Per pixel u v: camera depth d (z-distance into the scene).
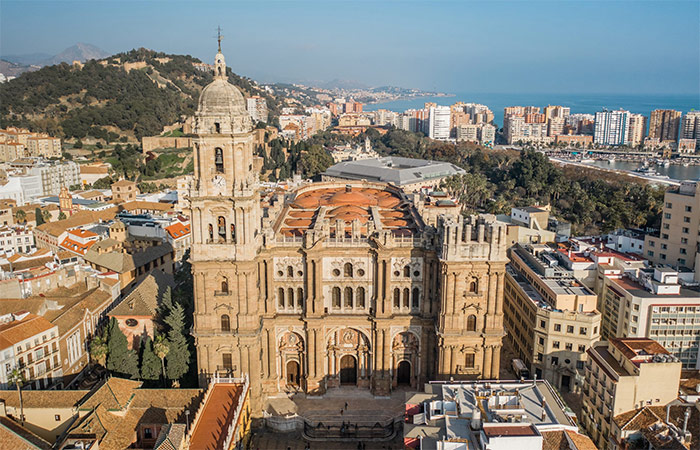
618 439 100.50
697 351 134.50
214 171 107.38
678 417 99.75
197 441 88.12
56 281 156.00
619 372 104.50
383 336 117.31
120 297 169.12
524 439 72.38
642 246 173.25
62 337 126.81
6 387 112.94
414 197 150.12
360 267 116.19
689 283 145.25
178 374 121.31
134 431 94.88
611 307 144.12
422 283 116.44
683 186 164.00
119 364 123.19
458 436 77.12
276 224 129.25
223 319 112.25
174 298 141.75
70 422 99.69
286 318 116.62
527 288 146.88
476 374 113.88
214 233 109.44
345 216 133.12
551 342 131.12
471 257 108.69
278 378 121.31
